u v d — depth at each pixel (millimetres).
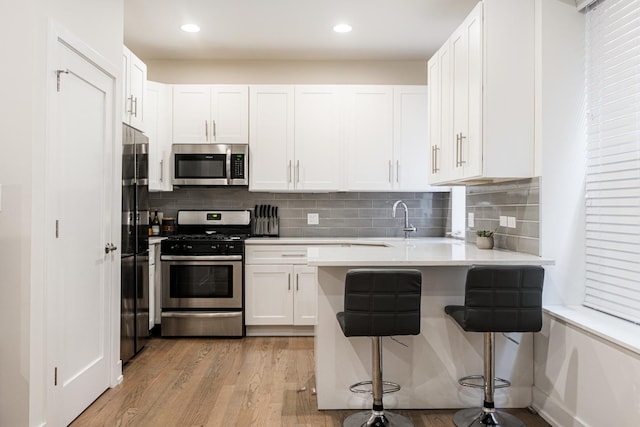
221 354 3596
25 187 2039
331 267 2602
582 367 2227
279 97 4395
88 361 2607
